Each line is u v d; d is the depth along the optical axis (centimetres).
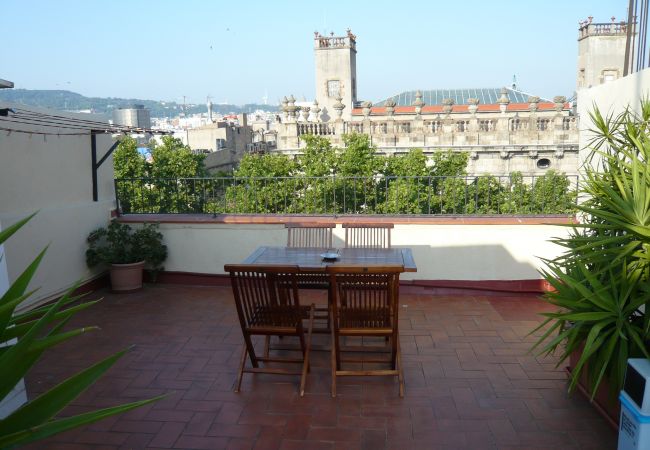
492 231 634
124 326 555
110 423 360
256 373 434
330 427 353
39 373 445
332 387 397
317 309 502
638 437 275
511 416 363
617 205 318
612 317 318
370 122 2931
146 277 721
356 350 445
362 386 412
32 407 155
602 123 419
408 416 366
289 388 412
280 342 505
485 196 737
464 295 648
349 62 4294
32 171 584
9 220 545
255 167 1711
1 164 540
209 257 697
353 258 464
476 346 489
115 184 734
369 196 761
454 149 2792
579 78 4022
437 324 548
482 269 642
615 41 3791
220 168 3550
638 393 277
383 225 539
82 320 574
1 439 140
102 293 675
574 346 344
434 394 397
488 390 402
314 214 689
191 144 4159
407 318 569
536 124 2714
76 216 652
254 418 366
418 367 446
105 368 167
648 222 306
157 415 371
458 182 745
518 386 408
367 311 399
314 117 4250
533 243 630
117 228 692
